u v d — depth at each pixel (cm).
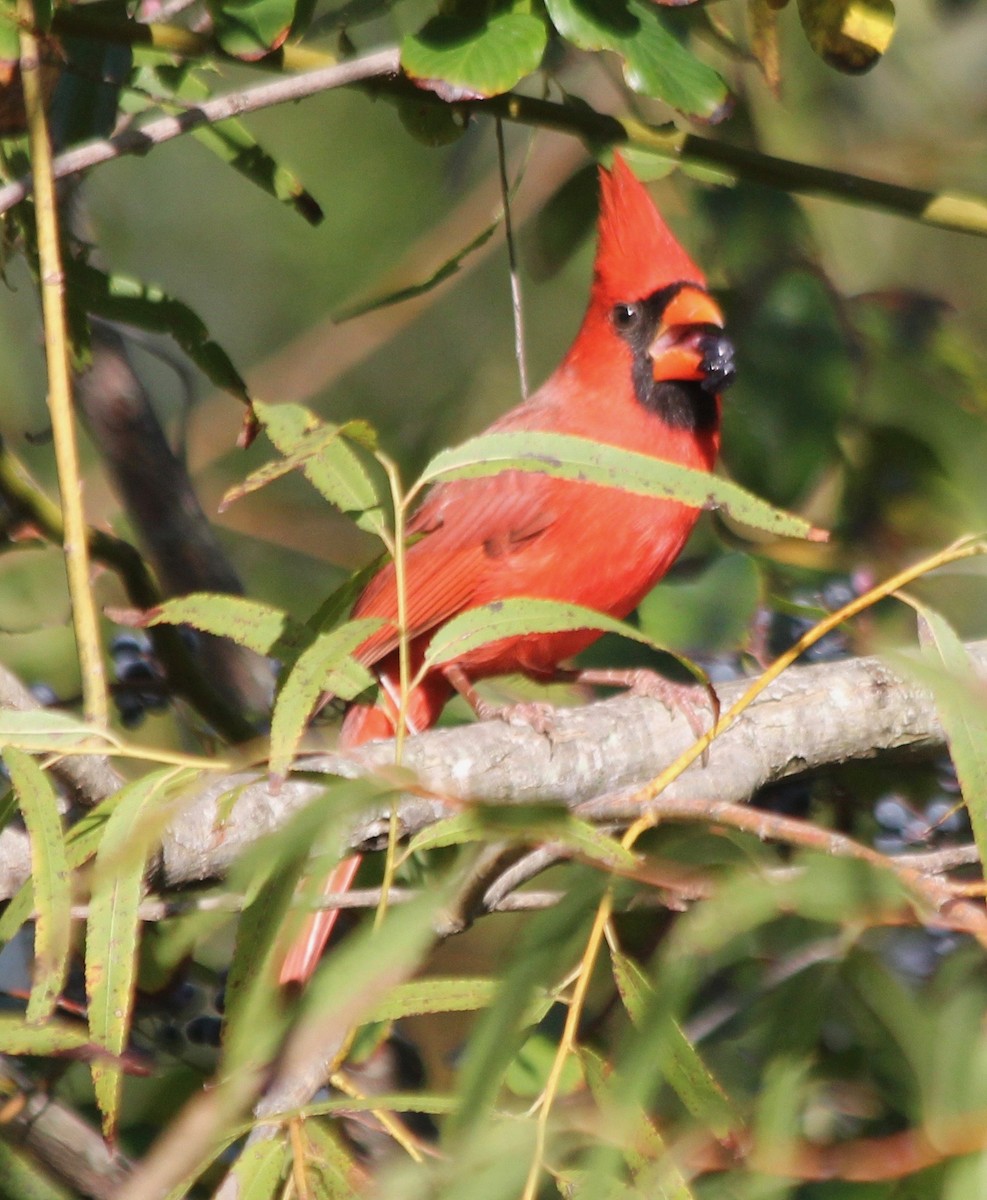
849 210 912
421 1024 665
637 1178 316
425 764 509
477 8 554
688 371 674
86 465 923
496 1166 306
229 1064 335
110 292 616
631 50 517
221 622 393
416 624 686
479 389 982
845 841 356
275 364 971
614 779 541
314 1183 334
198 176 1012
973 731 366
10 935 363
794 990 340
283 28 543
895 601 700
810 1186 365
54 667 753
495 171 971
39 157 473
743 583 669
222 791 443
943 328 729
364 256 1002
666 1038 323
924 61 919
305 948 543
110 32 557
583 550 676
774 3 614
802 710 570
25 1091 527
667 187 782
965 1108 302
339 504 397
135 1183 316
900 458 717
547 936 323
